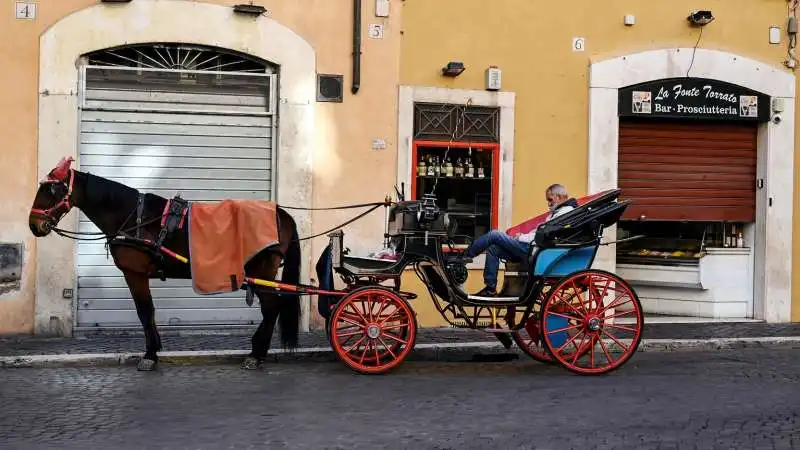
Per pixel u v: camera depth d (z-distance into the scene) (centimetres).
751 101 1352
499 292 1030
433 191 1199
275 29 1205
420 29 1256
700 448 658
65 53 1146
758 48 1360
